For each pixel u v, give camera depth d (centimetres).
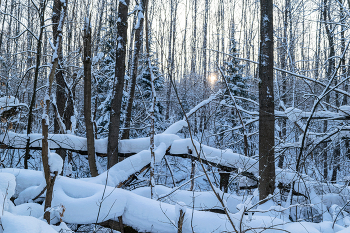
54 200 354
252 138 1033
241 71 1321
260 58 499
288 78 917
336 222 424
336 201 500
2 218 211
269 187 467
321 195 513
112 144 588
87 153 612
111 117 598
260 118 488
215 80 1720
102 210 346
